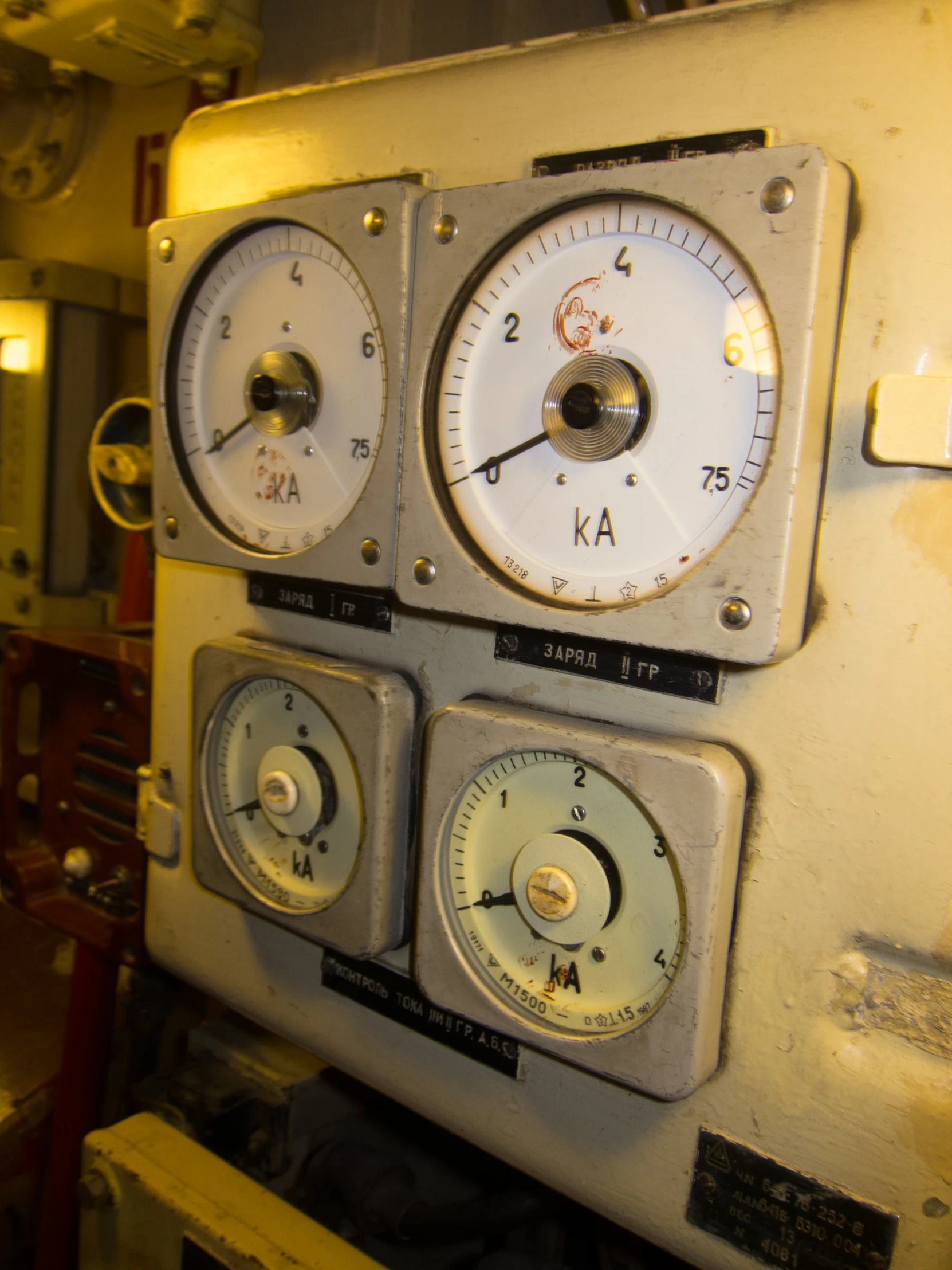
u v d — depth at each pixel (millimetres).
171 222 894
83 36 1184
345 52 1159
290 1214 904
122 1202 957
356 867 822
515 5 1308
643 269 656
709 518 637
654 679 699
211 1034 1193
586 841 725
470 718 742
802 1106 671
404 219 741
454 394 743
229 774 939
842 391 615
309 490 845
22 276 1593
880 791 629
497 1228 990
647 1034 680
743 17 644
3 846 1274
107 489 1312
